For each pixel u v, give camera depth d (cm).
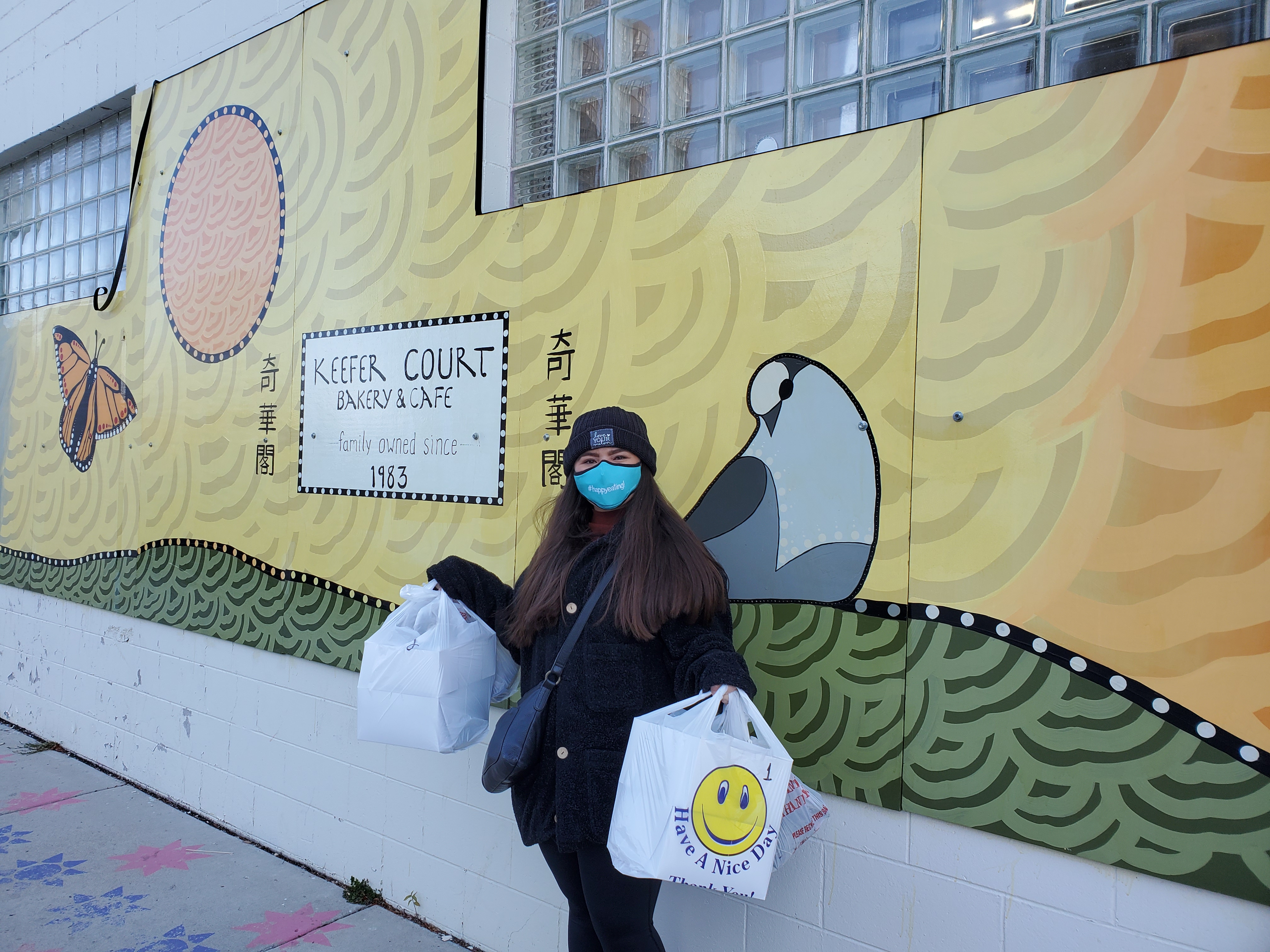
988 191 181
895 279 193
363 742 312
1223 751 155
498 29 290
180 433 389
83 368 452
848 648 197
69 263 507
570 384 252
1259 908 154
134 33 434
